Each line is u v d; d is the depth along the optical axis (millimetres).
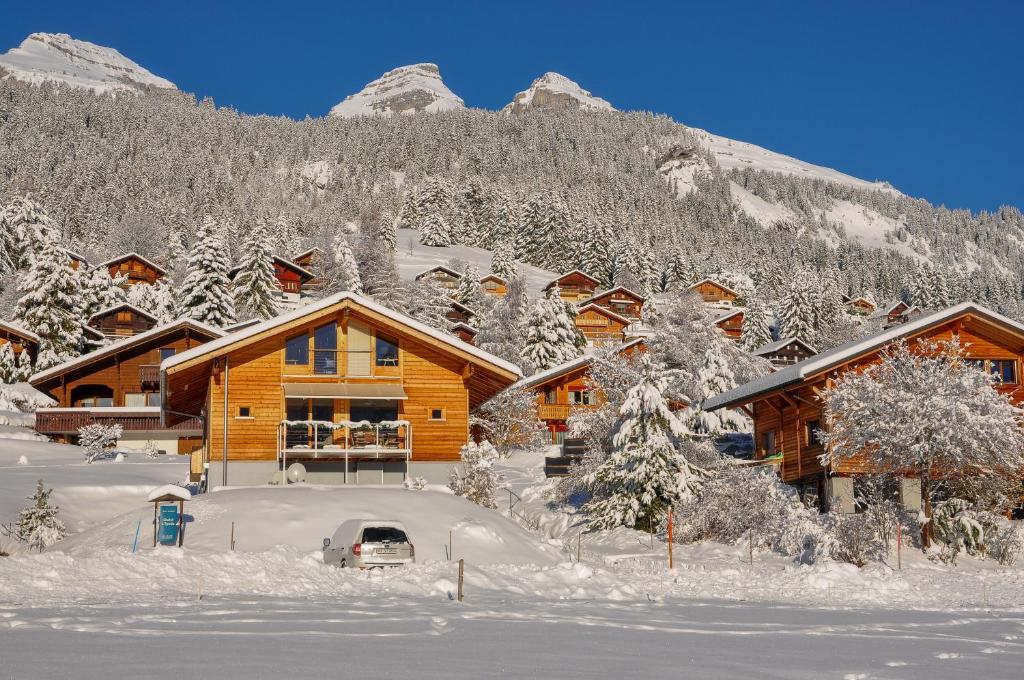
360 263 136625
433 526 27625
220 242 93000
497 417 59969
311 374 35219
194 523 27234
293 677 9164
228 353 34469
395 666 10023
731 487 34688
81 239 193500
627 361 44719
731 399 44156
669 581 24609
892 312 156625
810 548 30812
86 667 9312
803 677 10156
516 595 18969
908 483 35375
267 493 30109
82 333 85938
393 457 35531
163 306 107438
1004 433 31438
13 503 33062
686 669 10500
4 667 9164
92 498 36531
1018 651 12609
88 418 62469
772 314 138625
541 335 84500
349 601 16391
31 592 15953
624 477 36562
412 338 35719
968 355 38875
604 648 12000
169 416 43906
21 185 180625
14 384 73312
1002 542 31219
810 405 39344
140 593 16516
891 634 14367
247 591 17500
